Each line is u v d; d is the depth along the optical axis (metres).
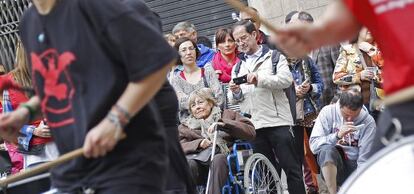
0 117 3.78
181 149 4.64
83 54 3.42
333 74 8.36
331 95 8.78
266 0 10.91
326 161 7.61
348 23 3.21
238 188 7.43
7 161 7.08
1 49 11.21
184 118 7.74
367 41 8.10
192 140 7.55
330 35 3.23
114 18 3.36
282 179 8.47
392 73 3.00
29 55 3.63
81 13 3.42
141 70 3.32
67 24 3.45
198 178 7.49
